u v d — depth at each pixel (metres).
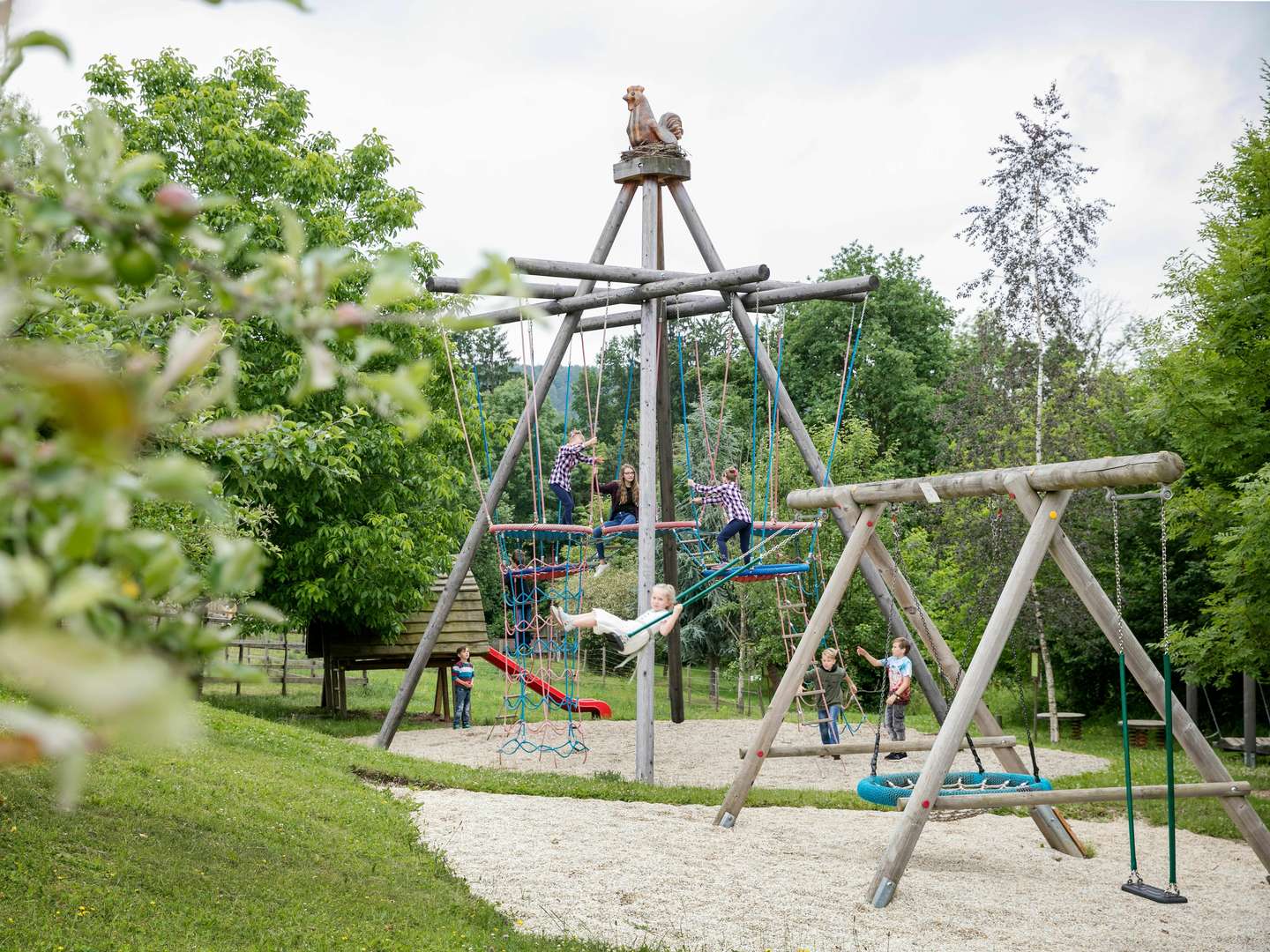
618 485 19.67
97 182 1.33
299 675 41.47
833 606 12.73
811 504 13.05
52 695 0.86
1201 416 20.53
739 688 32.88
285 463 9.22
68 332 4.55
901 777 12.16
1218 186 21.86
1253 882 11.03
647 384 18.25
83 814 8.77
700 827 12.69
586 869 10.32
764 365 19.50
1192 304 21.22
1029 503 10.70
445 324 1.46
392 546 25.22
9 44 1.21
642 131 19.61
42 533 0.96
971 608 27.91
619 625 10.70
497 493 19.94
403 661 29.55
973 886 10.58
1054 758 20.94
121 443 0.85
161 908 7.19
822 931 8.81
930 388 48.31
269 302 1.40
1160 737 26.59
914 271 50.94
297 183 25.23
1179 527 20.84
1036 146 26.83
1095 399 27.52
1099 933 9.14
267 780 11.98
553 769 19.05
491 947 7.50
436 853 10.45
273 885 8.23
